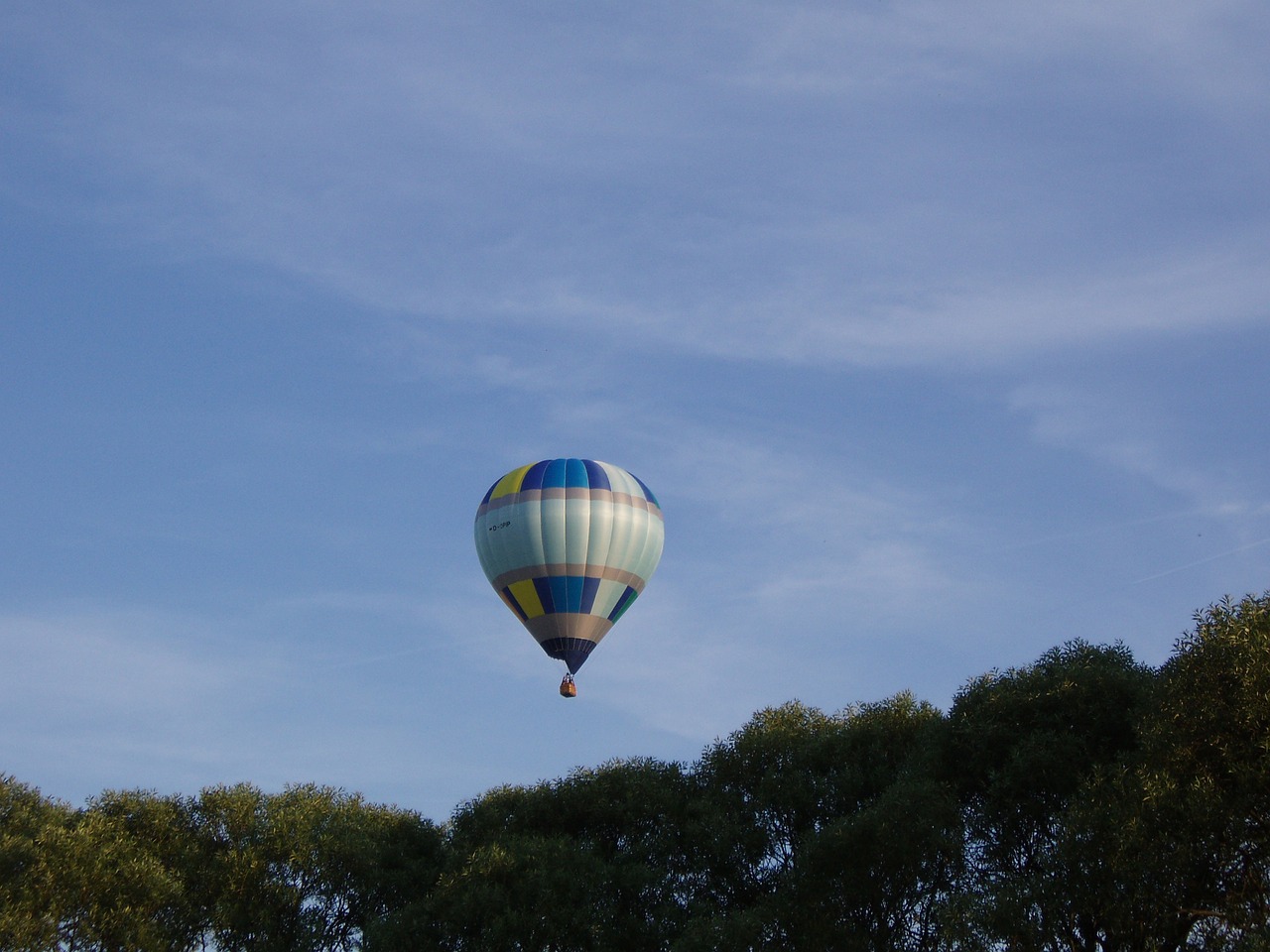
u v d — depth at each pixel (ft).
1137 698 82.58
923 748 91.61
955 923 72.43
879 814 83.46
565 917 96.12
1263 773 67.82
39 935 94.17
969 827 85.25
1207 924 68.80
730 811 104.94
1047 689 86.12
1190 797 69.00
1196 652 73.05
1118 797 72.84
